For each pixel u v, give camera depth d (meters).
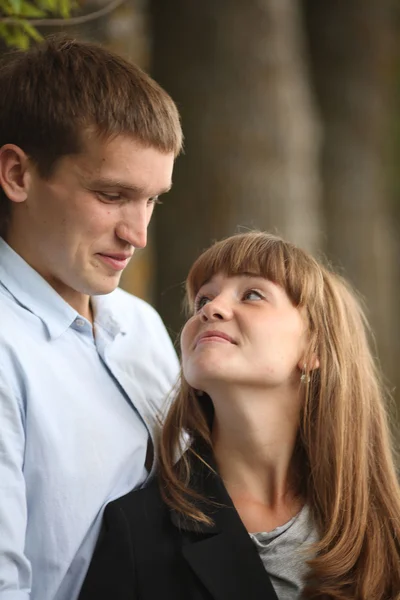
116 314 3.13
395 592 2.94
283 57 7.63
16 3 3.46
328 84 9.82
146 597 2.68
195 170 7.43
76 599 2.71
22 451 2.64
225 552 2.77
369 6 9.80
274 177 7.43
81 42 2.95
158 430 3.02
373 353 9.63
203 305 3.02
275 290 2.94
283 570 2.82
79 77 2.74
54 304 2.87
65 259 2.77
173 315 7.37
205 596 2.72
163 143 2.74
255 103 7.45
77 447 2.73
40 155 2.74
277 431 2.96
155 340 3.28
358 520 2.96
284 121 7.53
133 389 2.98
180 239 7.41
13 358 2.70
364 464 3.04
